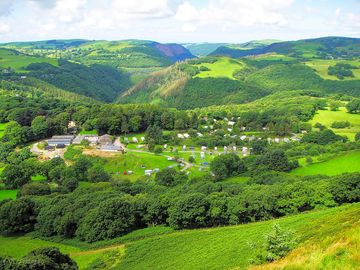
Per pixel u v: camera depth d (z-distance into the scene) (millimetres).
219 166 148625
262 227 76688
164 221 99125
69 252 86500
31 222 102938
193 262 65000
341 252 36375
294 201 92375
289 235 47094
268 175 131875
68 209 98812
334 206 91250
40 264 60469
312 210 91938
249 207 91938
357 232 39969
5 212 99688
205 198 93562
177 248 75875
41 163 161500
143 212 98688
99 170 155375
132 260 74250
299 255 40969
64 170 151125
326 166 142250
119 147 195250
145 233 91062
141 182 143500
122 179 152250
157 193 113375
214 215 90750
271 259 44469
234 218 90812
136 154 191125
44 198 111875
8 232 99188
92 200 103812
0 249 90562
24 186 132125
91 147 198000
